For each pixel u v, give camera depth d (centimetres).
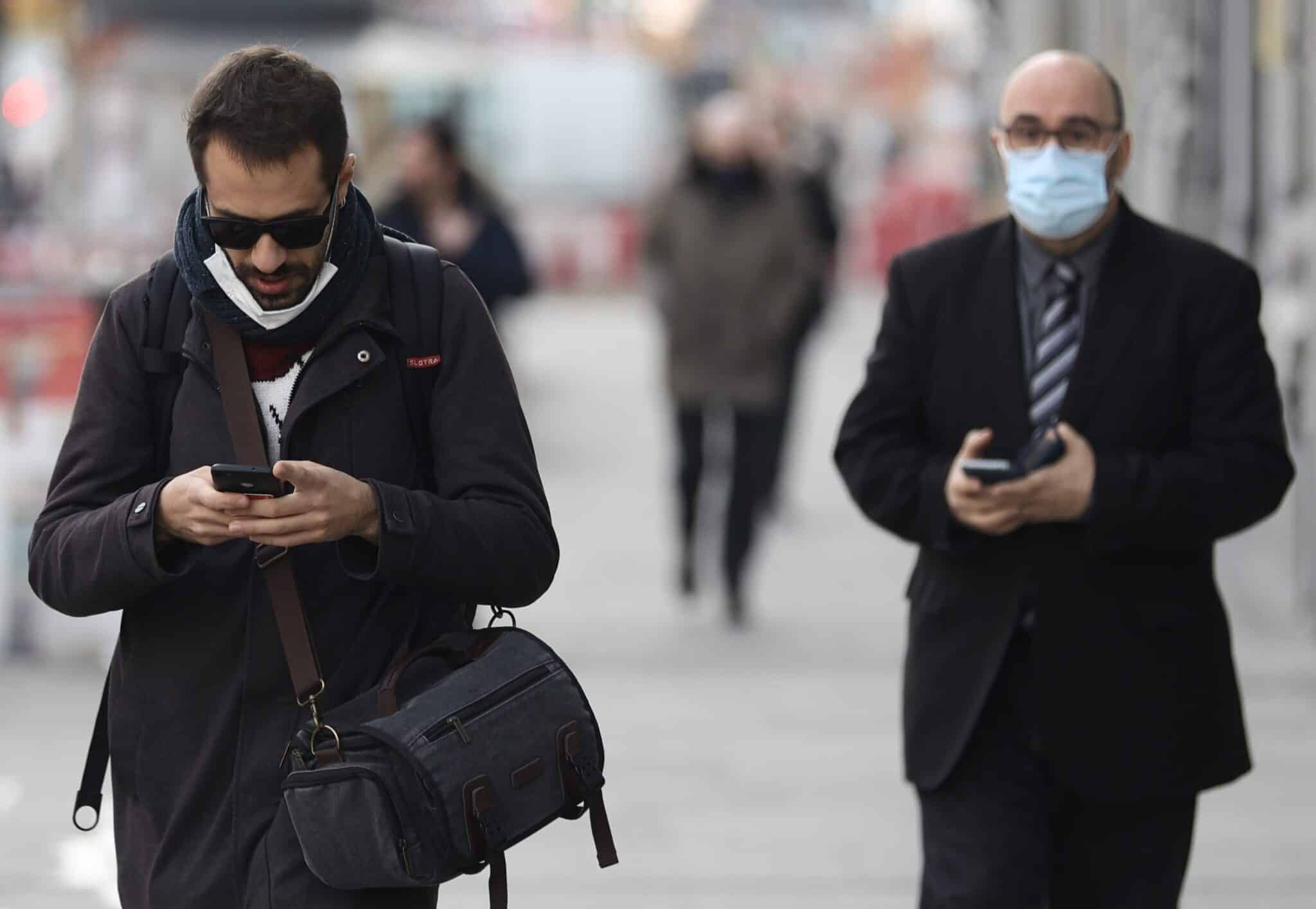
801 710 2333
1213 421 1169
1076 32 3325
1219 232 2873
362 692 938
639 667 2556
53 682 2466
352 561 922
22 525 2533
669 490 4097
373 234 947
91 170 3956
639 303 8906
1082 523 1156
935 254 1233
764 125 3578
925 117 12600
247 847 928
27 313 2505
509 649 948
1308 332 2630
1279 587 2738
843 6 18275
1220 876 1744
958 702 1170
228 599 938
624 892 1722
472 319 970
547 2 10938
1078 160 1166
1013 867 1148
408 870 884
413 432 961
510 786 910
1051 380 1198
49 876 1762
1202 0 2917
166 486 899
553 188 9281
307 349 938
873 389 1235
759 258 2772
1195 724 1159
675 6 11031
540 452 4628
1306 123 2622
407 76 8188
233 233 880
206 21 6806
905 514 1195
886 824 1906
